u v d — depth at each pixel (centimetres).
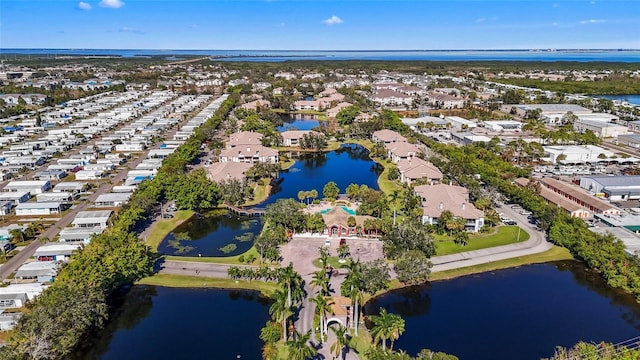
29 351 8200
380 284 11006
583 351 8588
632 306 10931
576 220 13950
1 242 13588
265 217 15275
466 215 14775
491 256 13175
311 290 11250
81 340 9806
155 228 15288
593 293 11469
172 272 12312
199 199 16675
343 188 19488
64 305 9075
